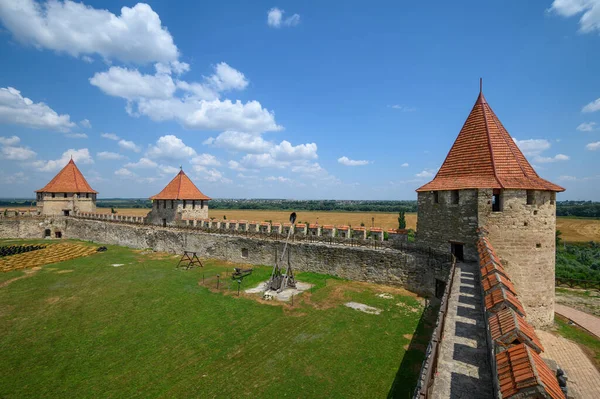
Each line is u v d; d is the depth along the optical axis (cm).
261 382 1105
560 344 1424
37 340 1438
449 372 621
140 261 3062
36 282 2366
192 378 1135
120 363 1240
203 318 1652
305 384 1088
